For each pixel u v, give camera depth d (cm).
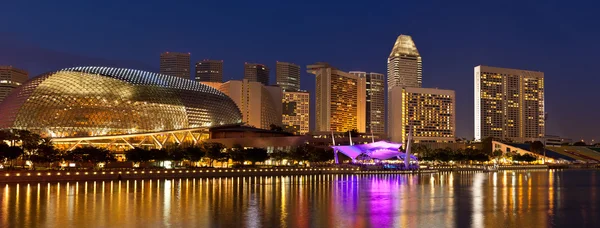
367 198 9638
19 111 19150
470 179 16075
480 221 7025
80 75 19925
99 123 19000
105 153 16188
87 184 12250
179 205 8381
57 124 18688
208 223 6738
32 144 15225
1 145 13800
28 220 6844
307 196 9875
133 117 19488
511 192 11131
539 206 8612
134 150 16612
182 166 18888
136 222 6769
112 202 8675
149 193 10169
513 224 6825
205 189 11169
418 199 9575
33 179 12431
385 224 6756
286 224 6706
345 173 18875
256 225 6625
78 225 6525
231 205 8438
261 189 11300
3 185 11694
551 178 16975
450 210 8069
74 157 15525
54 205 8231
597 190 11719
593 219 7244
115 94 19512
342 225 6669
